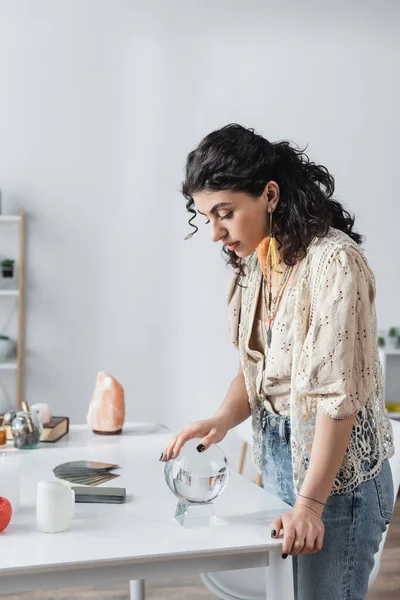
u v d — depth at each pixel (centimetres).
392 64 477
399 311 480
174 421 466
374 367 146
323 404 136
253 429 170
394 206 479
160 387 465
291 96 469
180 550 127
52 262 456
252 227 144
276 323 152
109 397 226
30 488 166
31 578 122
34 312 456
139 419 464
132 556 124
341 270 137
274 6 467
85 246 458
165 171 462
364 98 474
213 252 465
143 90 460
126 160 459
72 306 458
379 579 308
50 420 222
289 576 133
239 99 466
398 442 186
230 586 190
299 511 133
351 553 146
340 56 472
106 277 460
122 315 461
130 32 459
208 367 468
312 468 136
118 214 459
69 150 455
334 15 471
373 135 476
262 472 169
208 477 141
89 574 124
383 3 475
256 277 164
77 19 455
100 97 457
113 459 194
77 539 132
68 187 456
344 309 135
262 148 143
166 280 464
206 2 463
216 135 143
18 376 441
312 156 471
